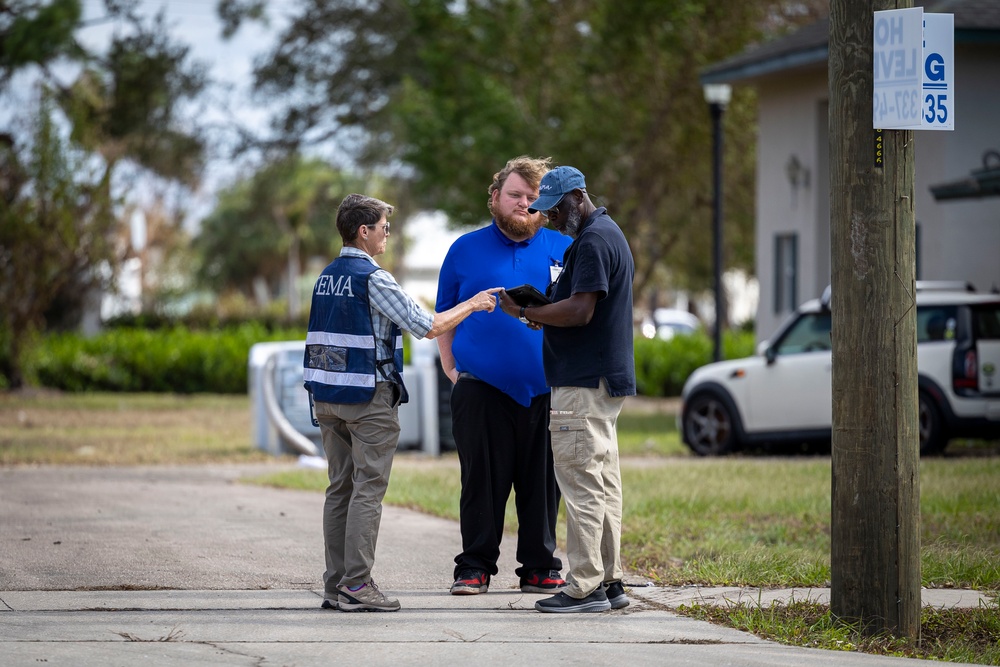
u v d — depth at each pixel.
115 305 79.25
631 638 11.38
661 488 22.02
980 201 36.53
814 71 40.81
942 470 23.86
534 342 13.52
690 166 52.25
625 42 47.16
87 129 47.31
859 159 11.48
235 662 10.38
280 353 30.70
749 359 30.61
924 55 11.19
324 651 10.79
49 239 46.34
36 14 49.06
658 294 114.25
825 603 12.73
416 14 49.28
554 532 13.89
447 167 48.09
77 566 14.88
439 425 30.72
